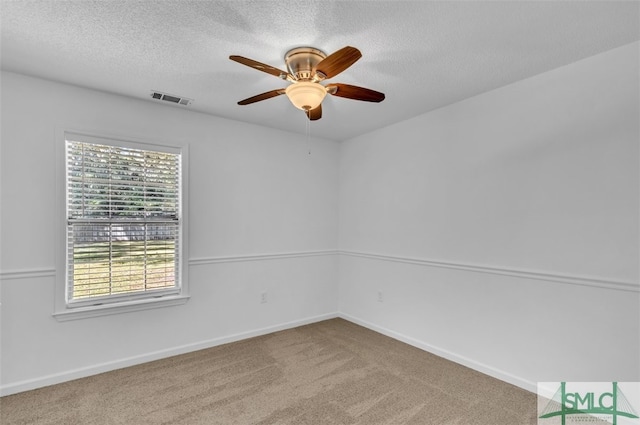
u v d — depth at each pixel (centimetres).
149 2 161
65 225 254
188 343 311
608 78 209
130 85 259
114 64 225
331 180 427
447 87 262
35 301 243
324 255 418
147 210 293
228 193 339
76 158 261
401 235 347
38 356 244
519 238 251
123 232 281
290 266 386
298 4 162
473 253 281
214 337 327
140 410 215
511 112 256
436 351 307
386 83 254
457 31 185
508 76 244
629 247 201
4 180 234
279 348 321
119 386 246
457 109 294
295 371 272
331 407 220
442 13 169
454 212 297
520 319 249
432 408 219
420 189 328
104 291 272
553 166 233
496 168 266
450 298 298
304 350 316
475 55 212
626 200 202
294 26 180
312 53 203
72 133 258
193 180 316
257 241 359
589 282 215
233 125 343
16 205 238
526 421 205
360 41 195
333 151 428
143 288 290
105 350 270
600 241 212
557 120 231
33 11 167
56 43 199
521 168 250
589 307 216
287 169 384
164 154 302
